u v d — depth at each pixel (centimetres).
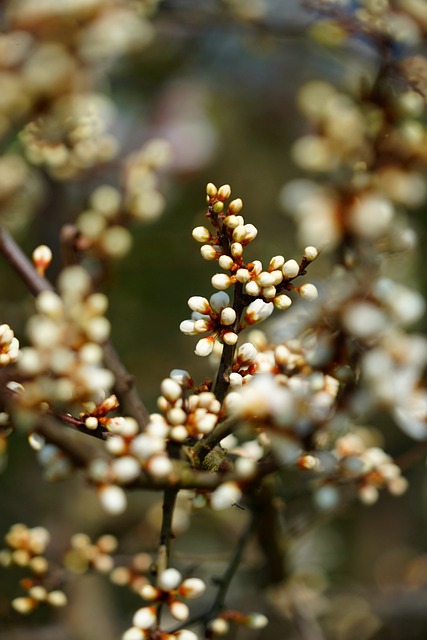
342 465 60
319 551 118
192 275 110
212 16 89
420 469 129
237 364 56
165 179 106
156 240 106
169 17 91
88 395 53
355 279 56
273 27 86
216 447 56
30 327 53
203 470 56
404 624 113
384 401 55
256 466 56
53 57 70
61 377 52
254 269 55
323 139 70
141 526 81
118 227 65
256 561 74
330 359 55
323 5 72
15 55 70
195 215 110
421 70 68
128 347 109
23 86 69
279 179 117
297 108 118
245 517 98
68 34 71
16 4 71
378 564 123
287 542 71
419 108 67
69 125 71
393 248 59
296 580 76
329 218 62
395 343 55
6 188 77
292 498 68
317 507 70
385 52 69
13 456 103
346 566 130
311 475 68
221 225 56
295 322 58
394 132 67
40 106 70
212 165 114
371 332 54
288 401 54
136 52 99
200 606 86
